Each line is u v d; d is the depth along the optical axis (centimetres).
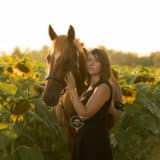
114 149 934
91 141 654
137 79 1153
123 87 890
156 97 1121
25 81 902
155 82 1200
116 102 735
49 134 852
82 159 665
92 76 659
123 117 938
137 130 995
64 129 797
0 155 748
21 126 786
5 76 1000
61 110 751
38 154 757
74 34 693
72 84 669
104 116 652
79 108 645
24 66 866
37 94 844
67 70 679
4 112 784
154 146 1068
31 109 758
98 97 638
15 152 748
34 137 829
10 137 734
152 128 962
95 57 647
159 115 1005
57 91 677
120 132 942
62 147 866
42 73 1119
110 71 653
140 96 991
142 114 980
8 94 825
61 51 682
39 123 837
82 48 720
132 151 965
